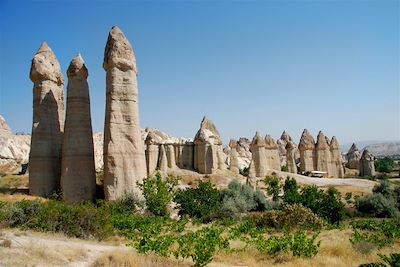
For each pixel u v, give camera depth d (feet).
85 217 67.46
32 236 58.08
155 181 103.86
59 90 118.83
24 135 288.92
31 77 113.09
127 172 103.60
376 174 311.06
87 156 107.55
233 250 54.95
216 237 58.70
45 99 112.37
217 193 121.60
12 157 246.68
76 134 106.83
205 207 112.06
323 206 118.83
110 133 104.37
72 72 109.40
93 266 42.45
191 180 197.06
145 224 76.74
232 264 48.98
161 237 55.93
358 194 190.49
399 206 142.51
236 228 81.05
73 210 67.87
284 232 75.46
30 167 108.99
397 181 255.50
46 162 109.09
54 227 65.26
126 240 66.64
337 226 101.19
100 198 108.37
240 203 123.85
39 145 109.19
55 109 114.83
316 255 53.72
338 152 289.94
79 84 109.40
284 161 362.94
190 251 48.70
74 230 65.16
